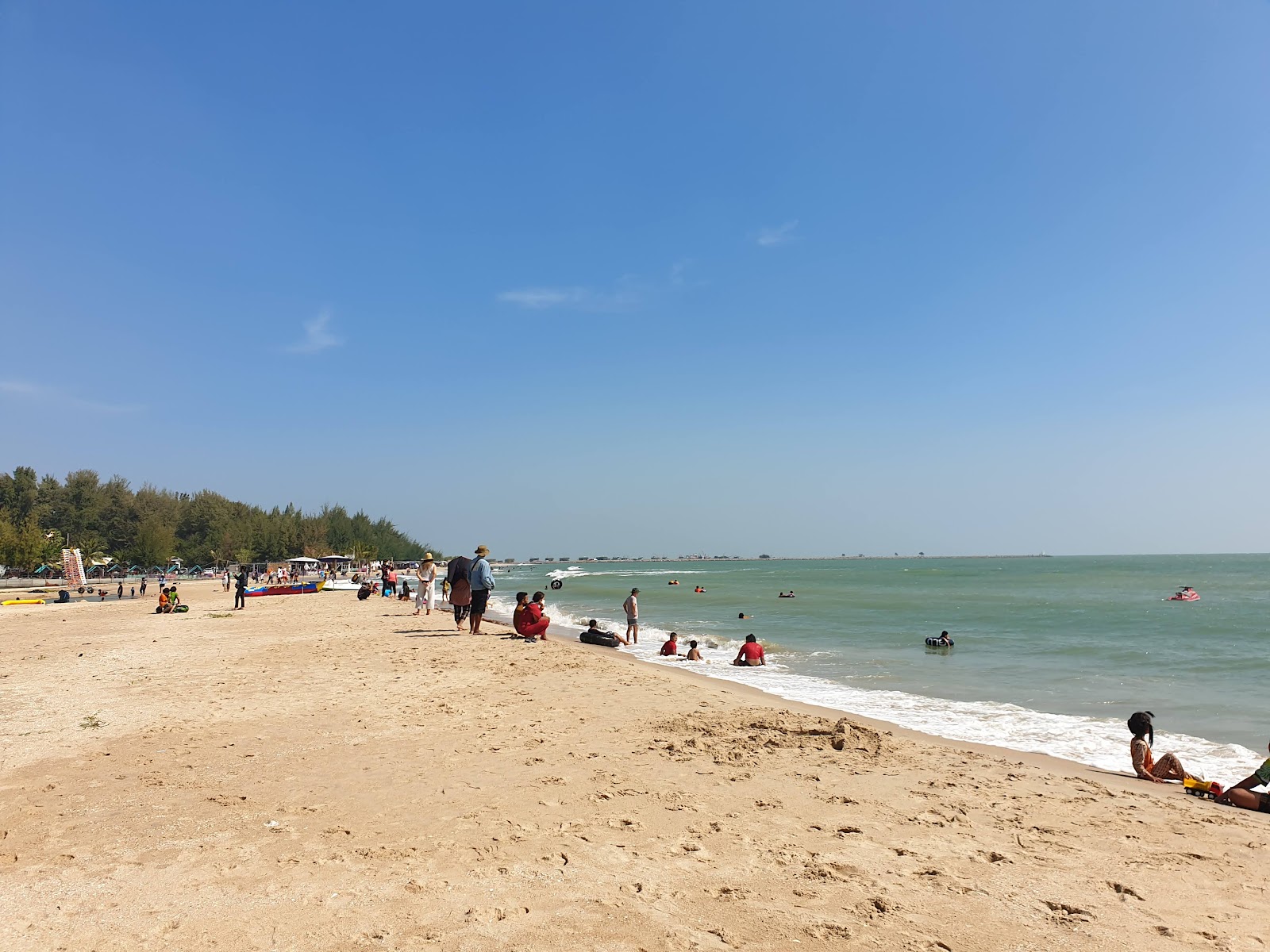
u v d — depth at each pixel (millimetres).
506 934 4113
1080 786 7602
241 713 10547
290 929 4133
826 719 10500
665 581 98125
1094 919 4492
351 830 5832
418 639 20703
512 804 6539
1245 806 7273
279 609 35594
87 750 8383
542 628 20500
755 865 5242
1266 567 151750
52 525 105812
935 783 7500
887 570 169750
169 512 114312
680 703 11523
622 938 4094
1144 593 60219
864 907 4586
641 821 6133
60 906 4406
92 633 23906
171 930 4109
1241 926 4434
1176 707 13359
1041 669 18328
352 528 139625
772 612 39312
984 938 4211
